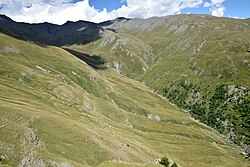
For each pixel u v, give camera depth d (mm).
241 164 181500
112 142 92125
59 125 82312
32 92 131625
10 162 61219
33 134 72938
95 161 75688
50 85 160750
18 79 153375
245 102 150000
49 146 71812
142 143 141000
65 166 65000
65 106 132625
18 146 66250
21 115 78688
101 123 129125
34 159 64000
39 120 79938
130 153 92125
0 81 134625
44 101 125062
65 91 159750
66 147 74188
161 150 157625
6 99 101438
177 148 177250
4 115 75812
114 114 190125
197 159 167000
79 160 72375
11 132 69812
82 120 116688
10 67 162750
